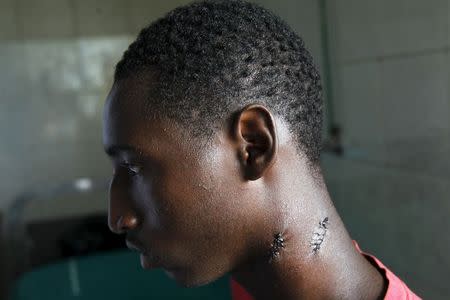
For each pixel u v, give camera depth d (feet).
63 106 8.68
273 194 1.26
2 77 8.39
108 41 8.69
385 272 1.49
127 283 5.24
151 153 1.20
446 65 3.45
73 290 5.15
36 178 8.70
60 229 8.32
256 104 1.20
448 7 3.37
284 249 1.29
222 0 1.39
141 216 1.27
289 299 1.33
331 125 5.38
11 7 8.31
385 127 4.38
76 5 8.53
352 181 5.13
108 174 8.94
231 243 1.26
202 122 1.20
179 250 1.26
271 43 1.29
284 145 1.27
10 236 7.53
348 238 1.42
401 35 3.97
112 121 1.24
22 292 5.15
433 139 3.69
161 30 1.27
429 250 3.91
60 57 8.57
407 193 4.13
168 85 1.20
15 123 8.52
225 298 4.95
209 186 1.21
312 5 5.43
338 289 1.35
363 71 4.65
